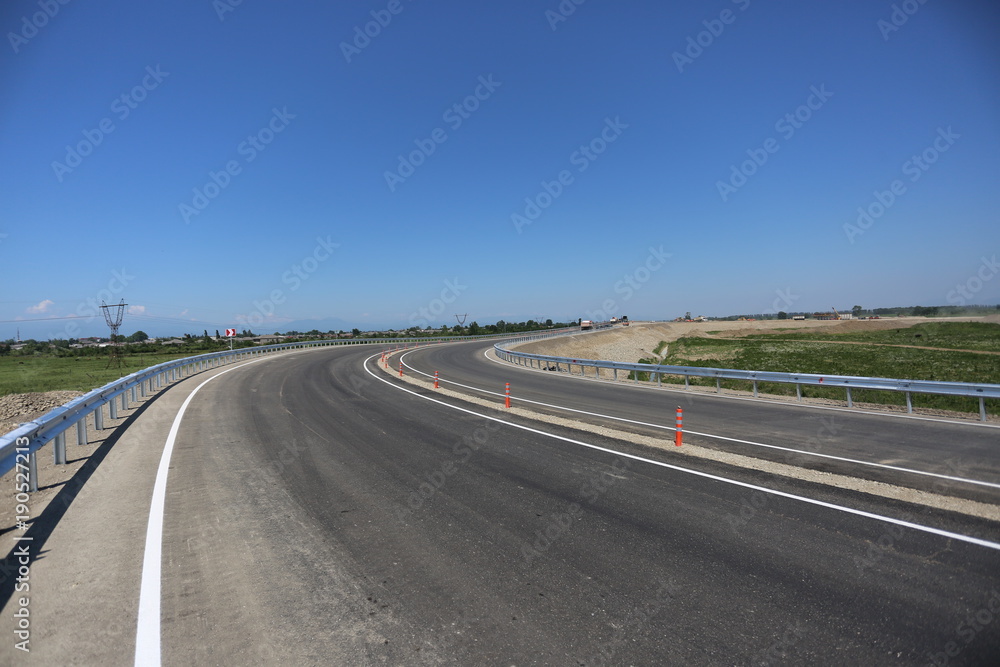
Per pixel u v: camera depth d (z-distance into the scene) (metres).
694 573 4.61
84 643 3.51
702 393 18.53
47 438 7.18
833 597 4.19
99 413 10.76
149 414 12.99
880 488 7.02
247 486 7.08
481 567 4.71
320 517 5.95
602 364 24.47
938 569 4.67
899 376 30.48
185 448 9.30
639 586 4.37
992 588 4.33
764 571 4.64
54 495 6.61
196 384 19.73
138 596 4.15
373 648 3.51
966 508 6.22
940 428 11.33
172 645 3.51
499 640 3.60
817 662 3.37
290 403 15.12
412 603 4.09
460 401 16.16
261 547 5.11
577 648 3.51
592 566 4.74
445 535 5.45
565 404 15.60
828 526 5.68
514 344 49.97
